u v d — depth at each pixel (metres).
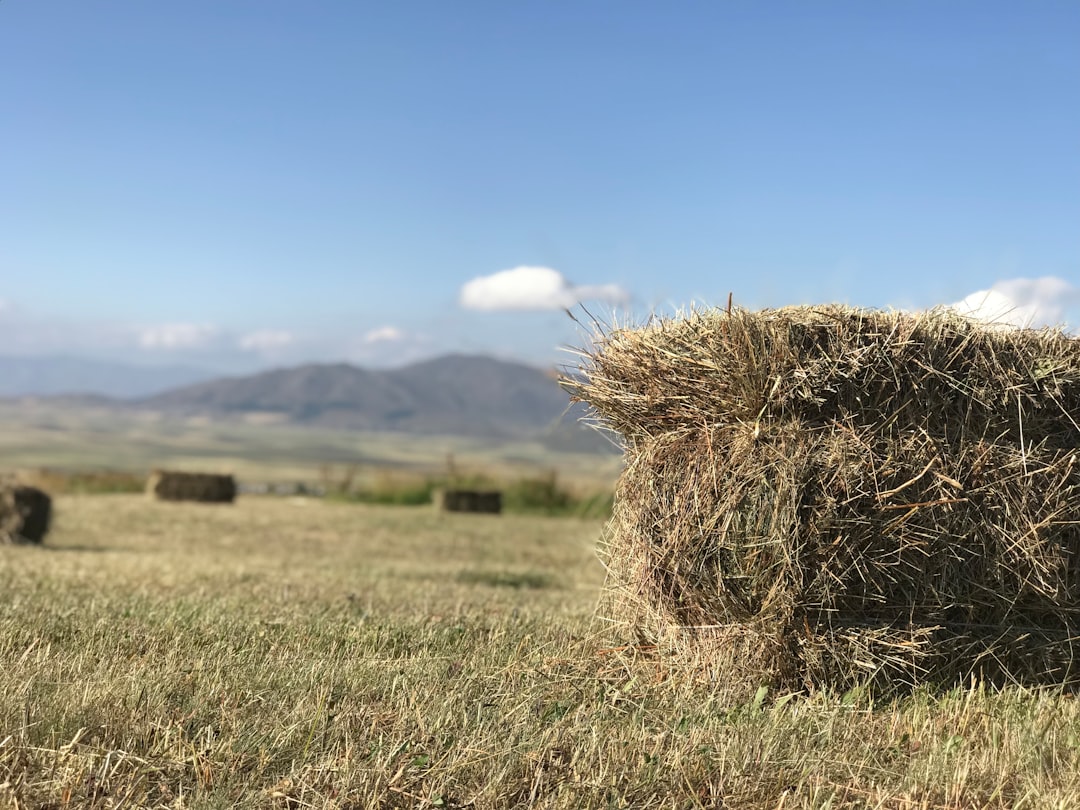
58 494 17.48
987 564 2.91
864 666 2.84
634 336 3.12
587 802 1.96
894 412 2.89
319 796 1.90
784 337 2.83
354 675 2.71
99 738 2.13
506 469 22.84
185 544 8.91
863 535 2.82
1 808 1.79
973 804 2.06
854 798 2.09
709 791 2.05
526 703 2.49
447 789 1.99
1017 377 2.96
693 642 3.02
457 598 4.94
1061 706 2.71
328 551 8.65
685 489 2.97
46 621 3.40
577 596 5.50
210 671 2.71
